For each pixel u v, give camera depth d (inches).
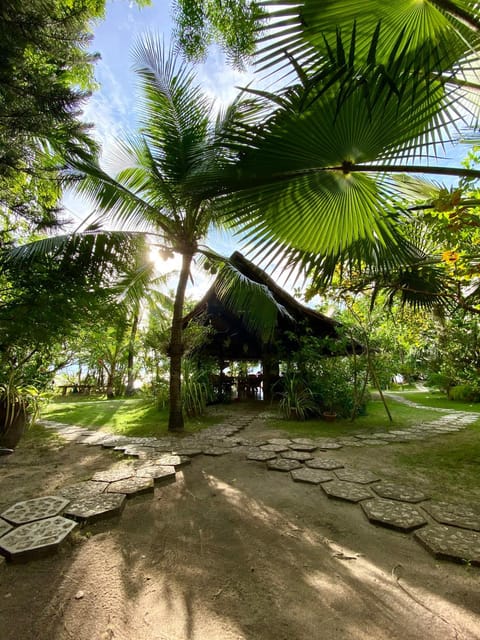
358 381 261.7
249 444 161.5
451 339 250.8
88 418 249.4
